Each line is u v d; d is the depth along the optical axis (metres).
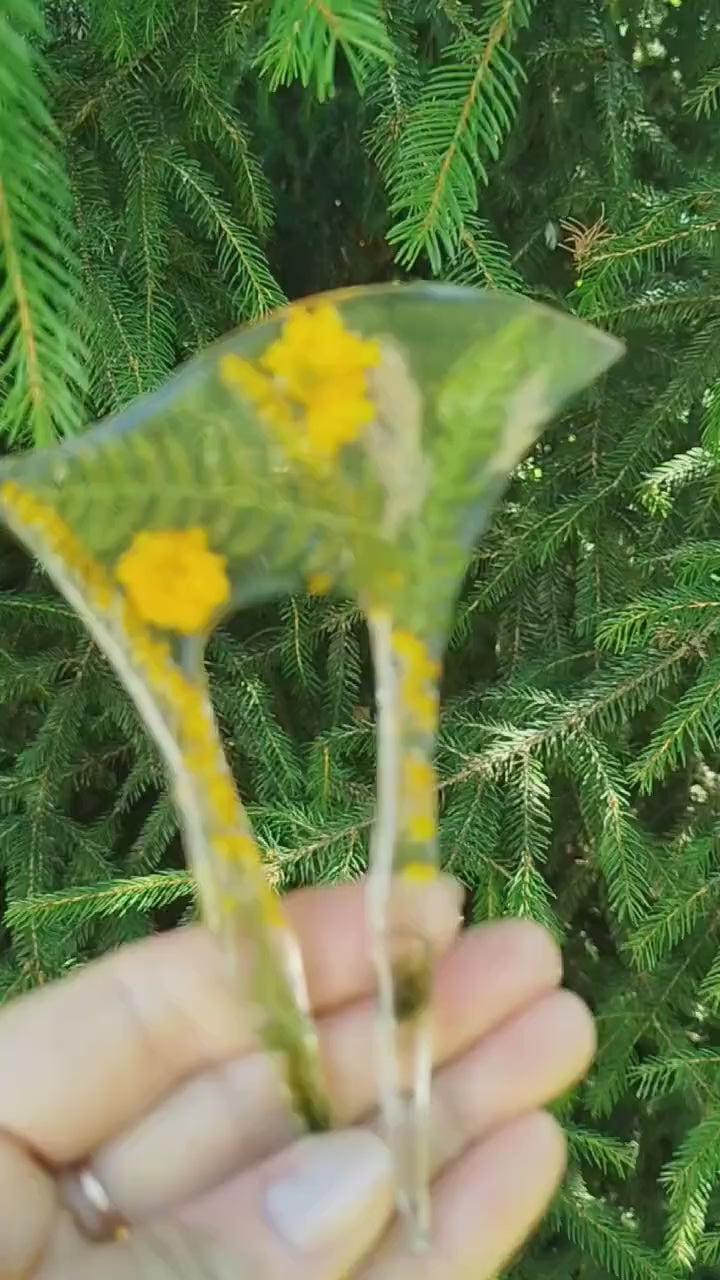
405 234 0.32
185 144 0.38
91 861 0.40
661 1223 0.43
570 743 0.38
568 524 0.39
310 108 0.40
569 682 0.40
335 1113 0.29
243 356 0.25
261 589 0.26
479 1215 0.29
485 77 0.32
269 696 0.41
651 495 0.38
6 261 0.27
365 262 0.47
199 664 0.26
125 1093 0.29
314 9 0.27
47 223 0.27
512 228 0.44
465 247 0.35
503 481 0.26
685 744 0.42
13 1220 0.27
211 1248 0.26
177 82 0.36
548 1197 0.30
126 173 0.37
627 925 0.40
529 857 0.37
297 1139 0.28
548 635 0.42
